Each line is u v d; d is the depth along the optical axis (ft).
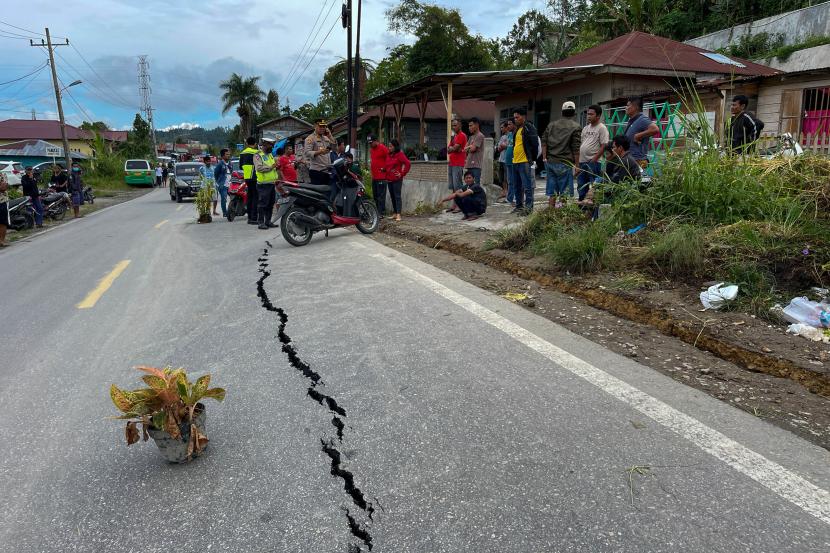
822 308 13.32
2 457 9.66
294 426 10.06
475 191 32.27
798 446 8.80
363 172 51.90
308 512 7.68
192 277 23.27
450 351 13.19
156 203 77.36
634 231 20.03
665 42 50.90
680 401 10.37
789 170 18.89
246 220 45.47
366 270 22.36
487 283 19.65
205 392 9.16
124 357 14.19
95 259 29.84
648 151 23.52
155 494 8.32
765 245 16.35
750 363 12.12
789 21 61.67
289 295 19.06
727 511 7.28
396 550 6.86
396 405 10.60
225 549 7.06
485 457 8.72
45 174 104.17
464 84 50.03
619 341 13.66
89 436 10.27
